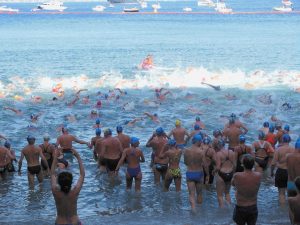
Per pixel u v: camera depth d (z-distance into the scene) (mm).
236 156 13453
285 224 11367
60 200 8398
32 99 28734
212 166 14156
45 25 112062
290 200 8438
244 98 29516
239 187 9922
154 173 14711
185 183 14789
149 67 42938
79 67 44438
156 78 36812
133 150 13688
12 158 15570
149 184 14742
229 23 118812
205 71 38875
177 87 33125
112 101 28422
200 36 81062
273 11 191000
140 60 49750
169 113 25641
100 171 15891
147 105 27375
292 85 33438
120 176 15414
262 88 32625
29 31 93625
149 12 189125
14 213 12453
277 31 91375
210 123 23375
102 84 34375
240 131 16047
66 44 67750
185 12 189500
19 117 24781
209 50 60000
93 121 24094
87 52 57719
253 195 9906
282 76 36906
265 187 14234
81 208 12828
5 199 13492
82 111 26188
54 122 23734
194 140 12367
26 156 14250
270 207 12617
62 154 15500
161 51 59000
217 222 11586
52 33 88125
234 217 10133
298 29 96438
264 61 48844
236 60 49938
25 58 51906
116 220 11820
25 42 71000
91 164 16812
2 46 65188
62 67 44531
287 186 11922
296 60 49312
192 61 49281
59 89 31797
